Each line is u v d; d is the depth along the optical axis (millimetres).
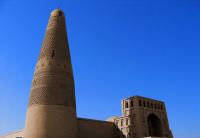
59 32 44188
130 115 48125
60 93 38750
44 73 39750
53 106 37312
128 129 47312
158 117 51156
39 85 38938
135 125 46562
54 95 38125
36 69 41312
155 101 52281
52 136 35500
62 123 36969
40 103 37344
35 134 35312
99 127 47188
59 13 46469
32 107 37625
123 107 50188
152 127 51375
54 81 39219
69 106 39000
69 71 41875
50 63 40562
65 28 45969
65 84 40031
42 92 38125
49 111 36750
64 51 42906
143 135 45625
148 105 50250
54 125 36219
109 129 48906
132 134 46375
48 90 38219
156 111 51312
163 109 53281
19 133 48156
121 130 48688
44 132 35312
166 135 50719
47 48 42156
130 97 49656
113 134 49188
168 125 52312
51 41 42781
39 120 36062
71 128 37906
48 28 44750
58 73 40125
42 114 36438
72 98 40281
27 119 37531
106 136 47656
